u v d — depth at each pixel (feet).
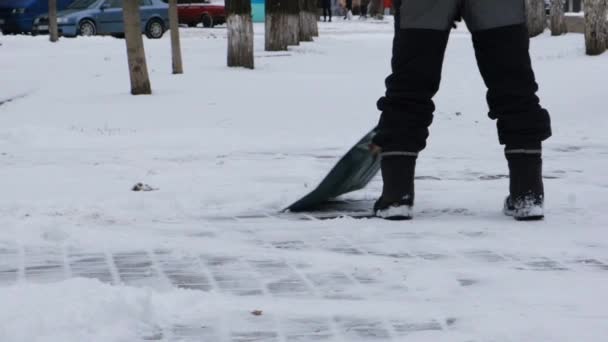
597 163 38.45
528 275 20.53
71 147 46.50
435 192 31.14
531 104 26.40
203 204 29.35
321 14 256.73
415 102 26.53
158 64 95.45
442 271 20.83
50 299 17.48
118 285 19.57
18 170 37.91
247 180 34.01
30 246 23.50
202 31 172.45
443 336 16.61
